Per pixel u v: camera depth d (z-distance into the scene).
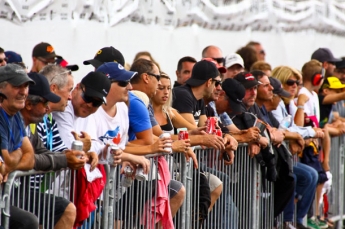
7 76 10.70
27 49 18.42
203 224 16.11
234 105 17.77
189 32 22.84
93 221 13.10
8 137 10.78
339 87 22.78
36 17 18.53
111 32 20.19
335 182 22.67
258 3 25.39
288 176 18.66
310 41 27.70
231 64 21.28
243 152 17.36
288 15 26.61
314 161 20.78
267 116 19.67
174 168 14.91
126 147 13.99
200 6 23.06
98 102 12.63
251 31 25.22
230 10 24.17
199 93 17.09
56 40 18.95
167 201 14.38
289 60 26.78
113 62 13.61
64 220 11.82
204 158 16.05
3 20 17.95
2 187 10.69
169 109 16.41
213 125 15.86
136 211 13.85
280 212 18.91
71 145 12.39
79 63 19.48
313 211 21.17
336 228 22.95
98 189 12.73
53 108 12.11
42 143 11.98
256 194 17.89
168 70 22.23
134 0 20.75
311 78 21.72
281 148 18.53
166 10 21.91
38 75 11.46
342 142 22.88
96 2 19.67
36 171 11.30
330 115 23.20
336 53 29.25
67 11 19.09
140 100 14.60
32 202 11.52
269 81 19.39
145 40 21.28
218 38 23.92
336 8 28.94
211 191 16.08
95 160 12.33
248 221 17.75
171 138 15.30
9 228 10.85
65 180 12.05
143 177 13.47
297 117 20.83
